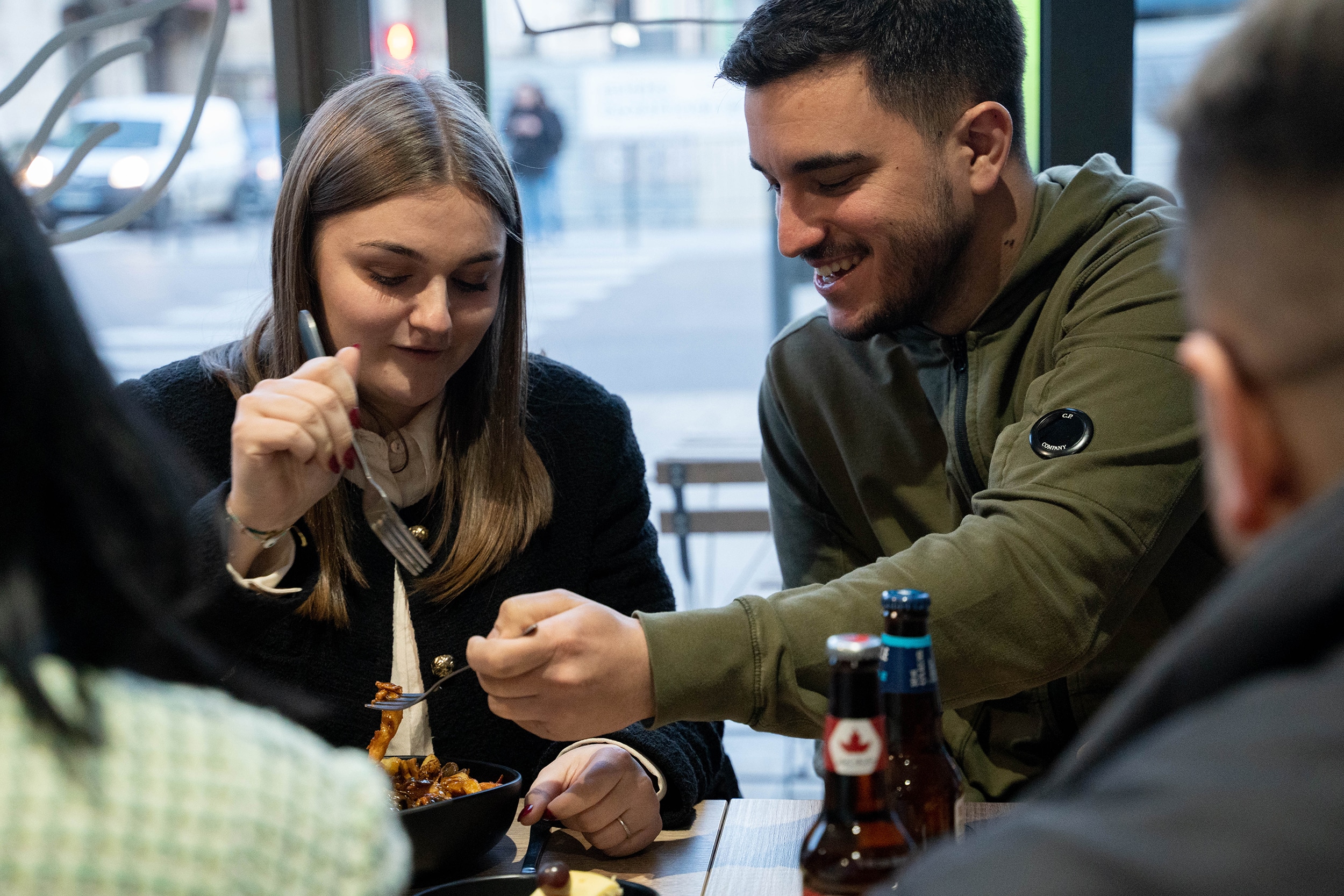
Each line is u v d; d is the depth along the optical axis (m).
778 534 1.68
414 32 2.00
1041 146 1.94
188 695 0.55
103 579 0.50
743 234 10.98
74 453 0.49
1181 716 0.46
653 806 1.14
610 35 2.24
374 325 1.27
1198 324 0.48
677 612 1.06
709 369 7.60
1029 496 1.15
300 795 0.53
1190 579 1.37
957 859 0.44
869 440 1.54
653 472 3.19
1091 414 1.19
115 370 0.57
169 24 2.18
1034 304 1.37
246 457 1.10
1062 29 1.89
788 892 1.02
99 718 0.49
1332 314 0.42
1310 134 0.42
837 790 0.77
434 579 1.38
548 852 1.13
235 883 0.50
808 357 1.59
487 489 1.41
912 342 1.49
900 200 1.27
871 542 1.60
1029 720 1.40
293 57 1.96
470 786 1.10
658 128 8.12
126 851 0.48
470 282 1.30
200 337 6.70
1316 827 0.36
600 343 8.38
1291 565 0.42
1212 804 0.38
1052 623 1.10
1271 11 0.45
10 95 1.95
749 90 1.29
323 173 1.26
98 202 1.99
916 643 0.84
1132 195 1.36
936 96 1.25
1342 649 0.42
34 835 0.47
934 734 0.85
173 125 2.05
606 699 1.01
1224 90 0.45
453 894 0.94
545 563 1.46
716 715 1.04
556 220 10.08
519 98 5.77
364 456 1.38
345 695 1.35
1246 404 0.46
